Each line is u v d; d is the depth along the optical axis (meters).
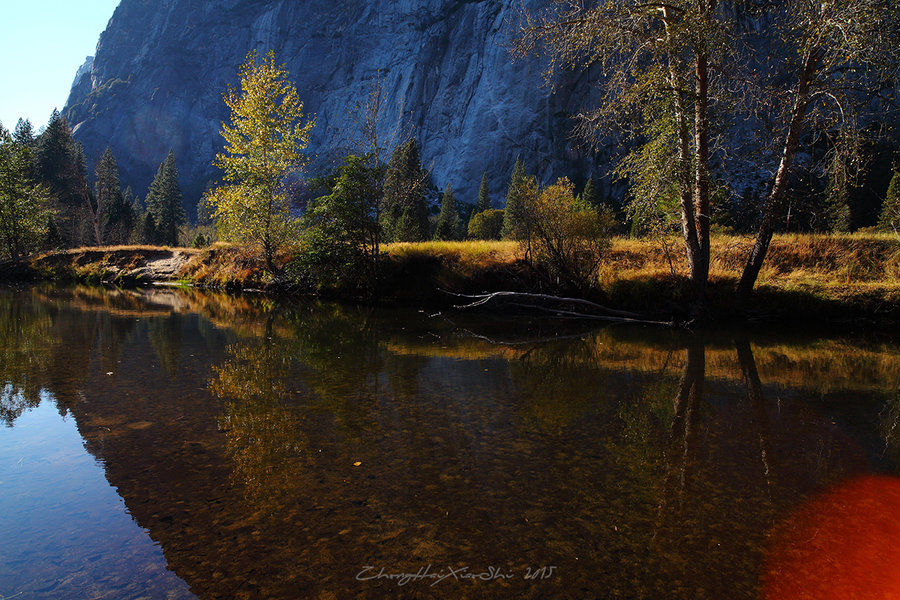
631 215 11.20
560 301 12.57
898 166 10.27
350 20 135.12
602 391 6.10
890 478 3.81
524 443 4.43
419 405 5.46
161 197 70.44
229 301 15.52
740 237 13.77
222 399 5.60
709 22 8.86
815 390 6.18
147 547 2.84
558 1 10.44
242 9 158.50
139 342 8.88
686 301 11.25
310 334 9.91
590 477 3.78
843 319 10.46
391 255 15.68
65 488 3.51
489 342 9.25
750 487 3.65
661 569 2.68
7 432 4.54
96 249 25.27
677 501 3.43
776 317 10.87
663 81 9.34
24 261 25.39
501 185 92.19
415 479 3.70
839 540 2.98
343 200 15.23
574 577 2.60
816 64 9.55
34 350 8.11
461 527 3.06
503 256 13.95
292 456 4.08
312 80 134.88
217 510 3.23
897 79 8.80
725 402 5.70
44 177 54.28
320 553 2.78
